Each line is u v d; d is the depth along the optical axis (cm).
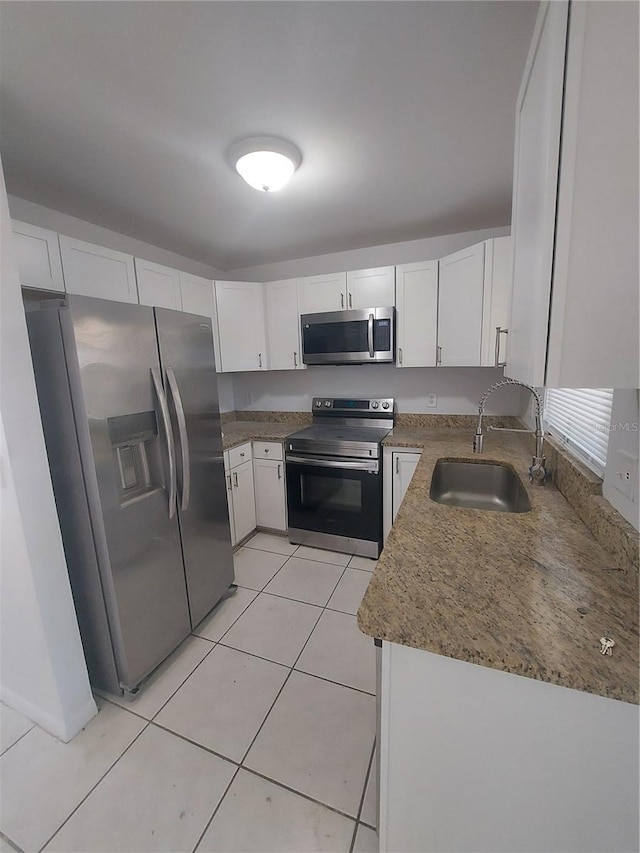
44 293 160
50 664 129
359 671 162
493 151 154
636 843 64
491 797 73
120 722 140
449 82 116
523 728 67
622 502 91
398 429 283
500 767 71
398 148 151
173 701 149
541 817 70
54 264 163
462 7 92
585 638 66
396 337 253
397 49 103
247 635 185
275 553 265
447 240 256
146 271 212
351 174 171
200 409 189
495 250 200
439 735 73
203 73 110
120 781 120
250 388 343
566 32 54
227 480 254
